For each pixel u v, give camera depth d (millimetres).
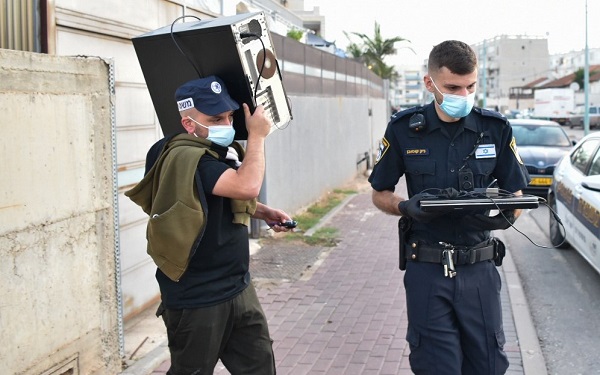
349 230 9875
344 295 6488
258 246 8617
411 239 3365
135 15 5637
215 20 3123
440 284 3260
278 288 6742
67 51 4750
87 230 3955
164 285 2967
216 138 2854
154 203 2809
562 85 87750
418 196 3119
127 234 5566
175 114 3238
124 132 5523
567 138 14109
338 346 5129
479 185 3279
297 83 11031
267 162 9406
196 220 2715
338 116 14539
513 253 8602
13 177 3357
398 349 5039
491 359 3301
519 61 121312
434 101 3268
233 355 3146
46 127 3594
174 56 3055
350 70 16094
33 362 3514
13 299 3367
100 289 4098
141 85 5781
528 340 5281
